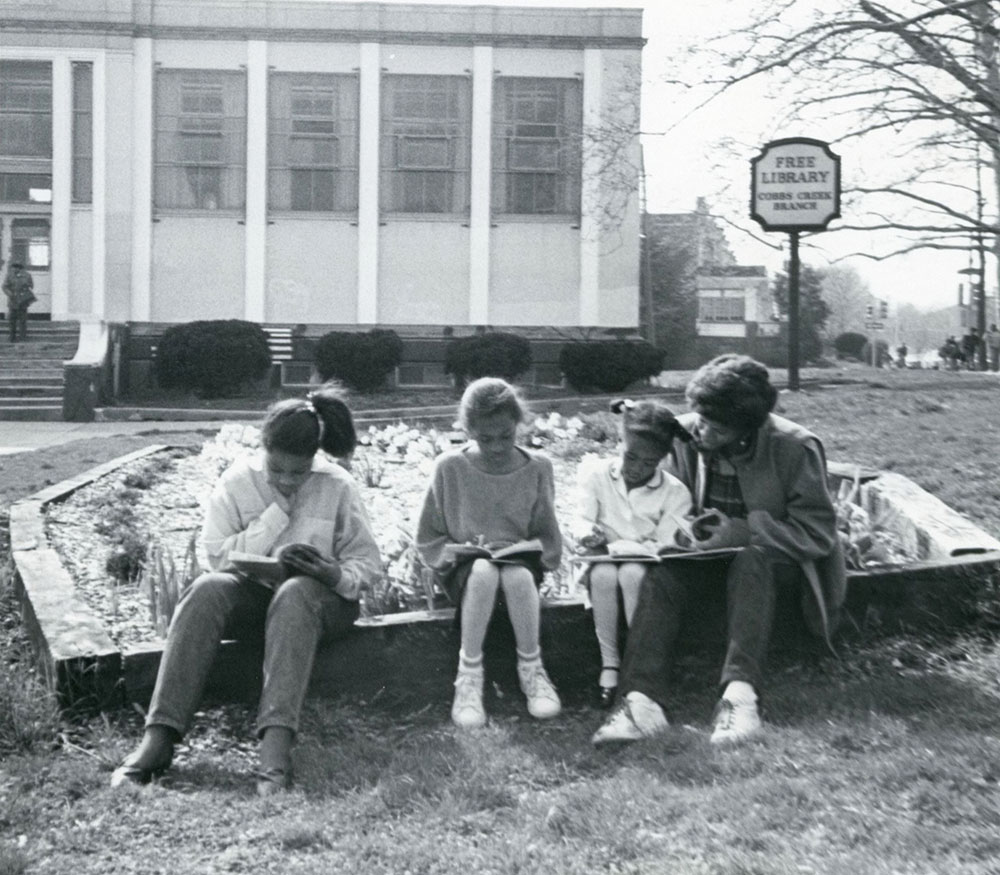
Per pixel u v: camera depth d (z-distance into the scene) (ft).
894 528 23.93
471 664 17.80
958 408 41.96
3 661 19.07
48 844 13.64
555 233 87.61
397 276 87.86
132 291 87.04
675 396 69.41
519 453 18.98
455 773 15.34
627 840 12.94
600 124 86.12
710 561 18.26
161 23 85.97
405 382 84.69
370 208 87.30
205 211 87.04
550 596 20.11
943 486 27.71
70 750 16.33
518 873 12.41
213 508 17.93
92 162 86.53
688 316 156.35
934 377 67.41
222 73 86.69
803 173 53.83
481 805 14.55
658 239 153.69
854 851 12.34
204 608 16.39
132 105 86.38
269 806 14.62
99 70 86.02
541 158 87.56
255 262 87.15
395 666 18.29
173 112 86.63
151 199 86.79
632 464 18.75
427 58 87.04
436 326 85.97
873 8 63.41
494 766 15.57
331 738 17.01
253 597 17.07
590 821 13.55
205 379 76.54
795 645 19.11
